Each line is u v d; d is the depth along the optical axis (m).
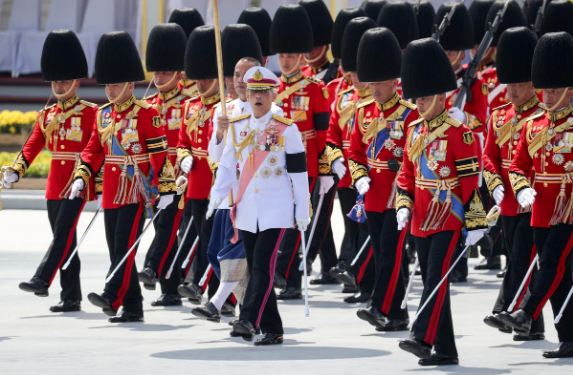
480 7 57.53
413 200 33.62
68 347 35.56
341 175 42.72
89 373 31.41
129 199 40.28
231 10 85.12
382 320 38.16
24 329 39.12
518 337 36.66
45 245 60.31
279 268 46.03
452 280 50.28
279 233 34.56
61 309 42.91
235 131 35.09
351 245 46.47
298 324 40.09
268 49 56.50
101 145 41.53
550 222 33.81
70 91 43.19
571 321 33.59
